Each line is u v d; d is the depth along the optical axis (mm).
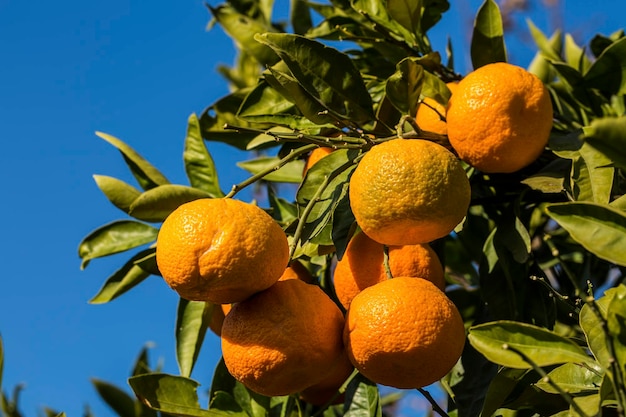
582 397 766
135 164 1022
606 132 695
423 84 871
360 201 791
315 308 792
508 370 786
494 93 838
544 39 1136
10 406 895
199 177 1002
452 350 777
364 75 1020
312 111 885
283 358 778
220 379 938
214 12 1092
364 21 1038
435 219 783
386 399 1125
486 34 946
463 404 886
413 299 774
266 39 868
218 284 773
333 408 1005
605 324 707
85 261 1011
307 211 838
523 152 849
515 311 913
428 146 790
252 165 1051
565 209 738
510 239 879
